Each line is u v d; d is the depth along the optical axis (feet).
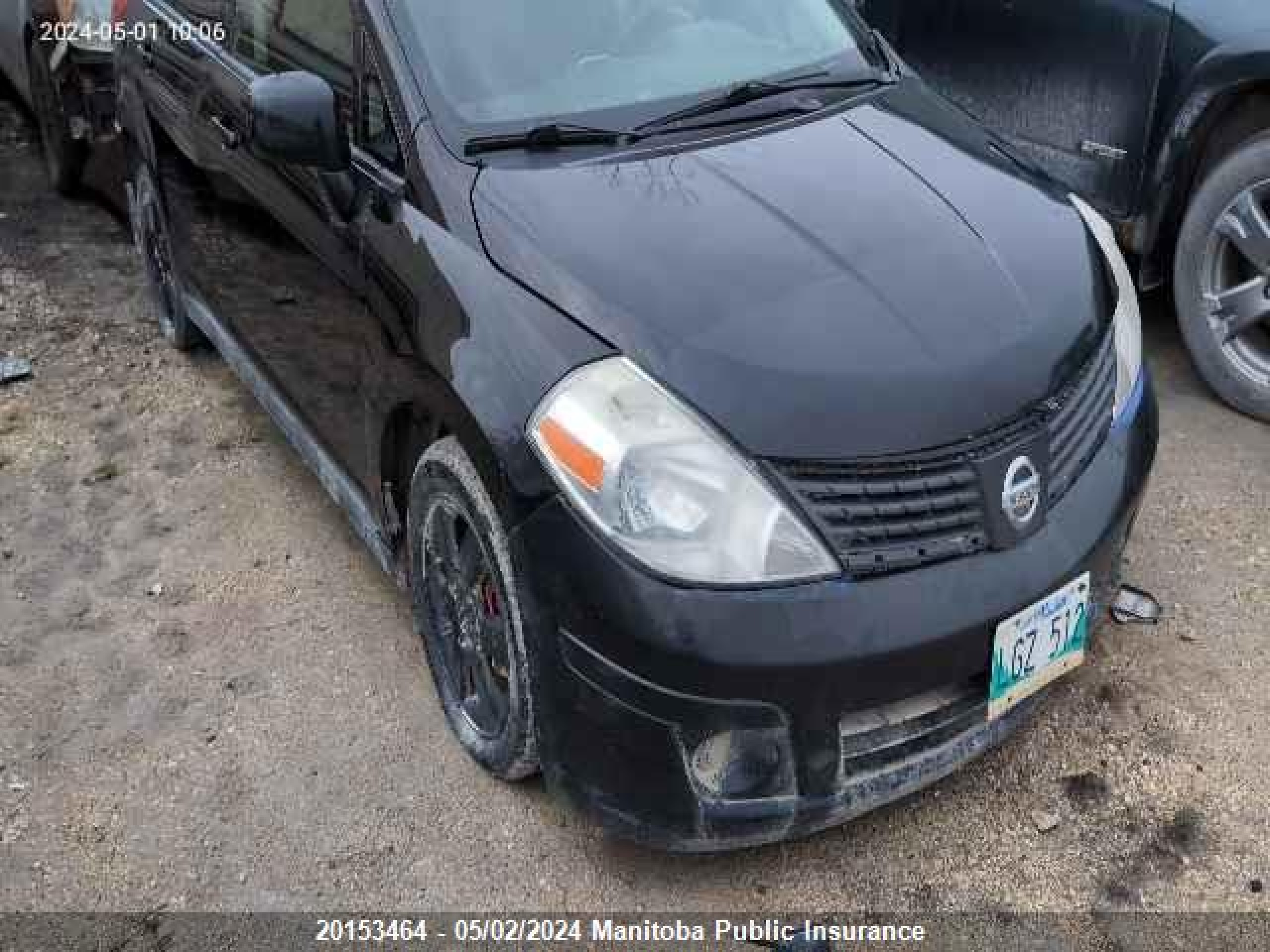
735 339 7.01
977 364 7.18
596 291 7.32
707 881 7.98
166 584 10.93
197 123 11.64
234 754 9.11
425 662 9.91
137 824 8.58
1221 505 11.21
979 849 8.10
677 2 9.94
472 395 7.40
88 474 12.47
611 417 6.82
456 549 8.46
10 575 11.06
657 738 6.86
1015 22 13.38
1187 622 9.87
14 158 20.54
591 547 6.80
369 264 8.75
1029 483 7.15
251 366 11.85
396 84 8.83
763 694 6.65
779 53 10.06
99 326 15.37
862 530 6.77
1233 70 11.64
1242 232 11.80
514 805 8.59
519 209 8.00
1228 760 8.63
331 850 8.32
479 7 9.27
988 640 7.02
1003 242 8.15
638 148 8.71
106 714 9.53
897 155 8.90
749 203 8.08
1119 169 12.87
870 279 7.50
